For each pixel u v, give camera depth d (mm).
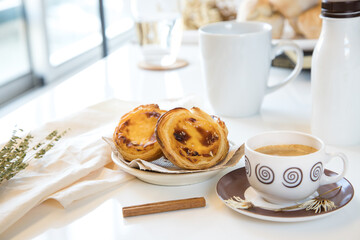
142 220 519
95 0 1449
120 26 1583
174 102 739
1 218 498
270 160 499
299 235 489
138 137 592
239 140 679
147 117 609
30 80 1181
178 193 562
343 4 605
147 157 576
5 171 553
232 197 535
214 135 576
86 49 1377
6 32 1149
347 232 491
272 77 934
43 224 517
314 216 491
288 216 491
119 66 1063
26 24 1147
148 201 548
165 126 557
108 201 552
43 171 587
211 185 575
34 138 665
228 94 746
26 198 523
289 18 931
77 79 983
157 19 1005
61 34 1306
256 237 489
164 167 578
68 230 507
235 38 708
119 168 609
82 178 587
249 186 555
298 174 498
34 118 798
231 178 568
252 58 723
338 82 625
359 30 616
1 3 1140
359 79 623
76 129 699
